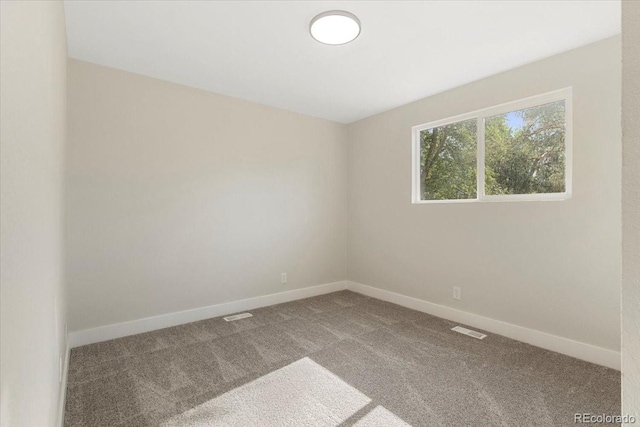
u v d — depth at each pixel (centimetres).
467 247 307
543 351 249
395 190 380
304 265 406
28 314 70
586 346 232
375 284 407
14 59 56
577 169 237
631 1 45
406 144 367
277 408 181
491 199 294
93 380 209
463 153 322
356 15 202
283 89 324
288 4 192
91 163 266
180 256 311
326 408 181
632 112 44
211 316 330
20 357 61
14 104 56
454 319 317
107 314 273
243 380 209
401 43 235
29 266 71
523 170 275
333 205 436
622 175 45
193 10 198
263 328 300
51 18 122
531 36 225
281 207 384
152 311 296
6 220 51
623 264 45
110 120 274
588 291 232
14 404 56
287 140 389
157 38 230
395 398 190
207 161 328
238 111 349
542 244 256
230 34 225
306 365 229
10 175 54
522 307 268
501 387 200
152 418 173
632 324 44
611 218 222
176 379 210
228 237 342
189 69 279
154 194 296
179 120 310
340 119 428
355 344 264
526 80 266
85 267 263
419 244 352
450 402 186
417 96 343
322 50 246
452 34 223
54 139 137
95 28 218
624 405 45
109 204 274
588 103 232
